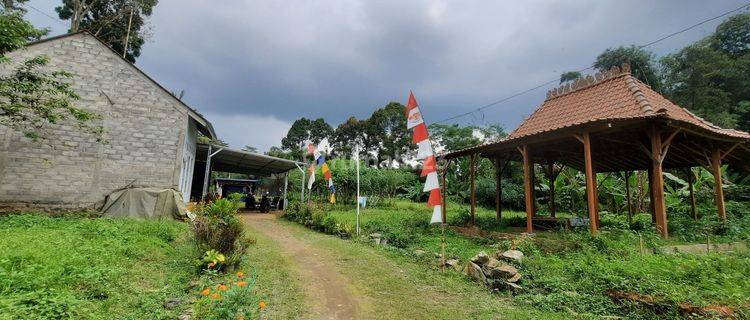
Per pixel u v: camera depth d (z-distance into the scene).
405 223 13.18
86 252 6.30
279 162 22.19
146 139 13.00
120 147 12.65
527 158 10.33
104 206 12.03
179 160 13.34
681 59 27.55
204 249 6.59
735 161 12.70
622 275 5.52
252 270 6.78
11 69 11.73
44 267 4.91
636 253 6.80
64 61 12.30
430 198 7.88
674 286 4.85
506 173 26.12
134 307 4.48
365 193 25.27
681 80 26.73
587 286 5.30
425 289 5.85
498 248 8.16
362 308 4.99
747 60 24.67
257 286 5.80
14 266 4.85
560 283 5.47
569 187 20.83
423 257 7.95
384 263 7.62
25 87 10.05
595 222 8.48
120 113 12.77
